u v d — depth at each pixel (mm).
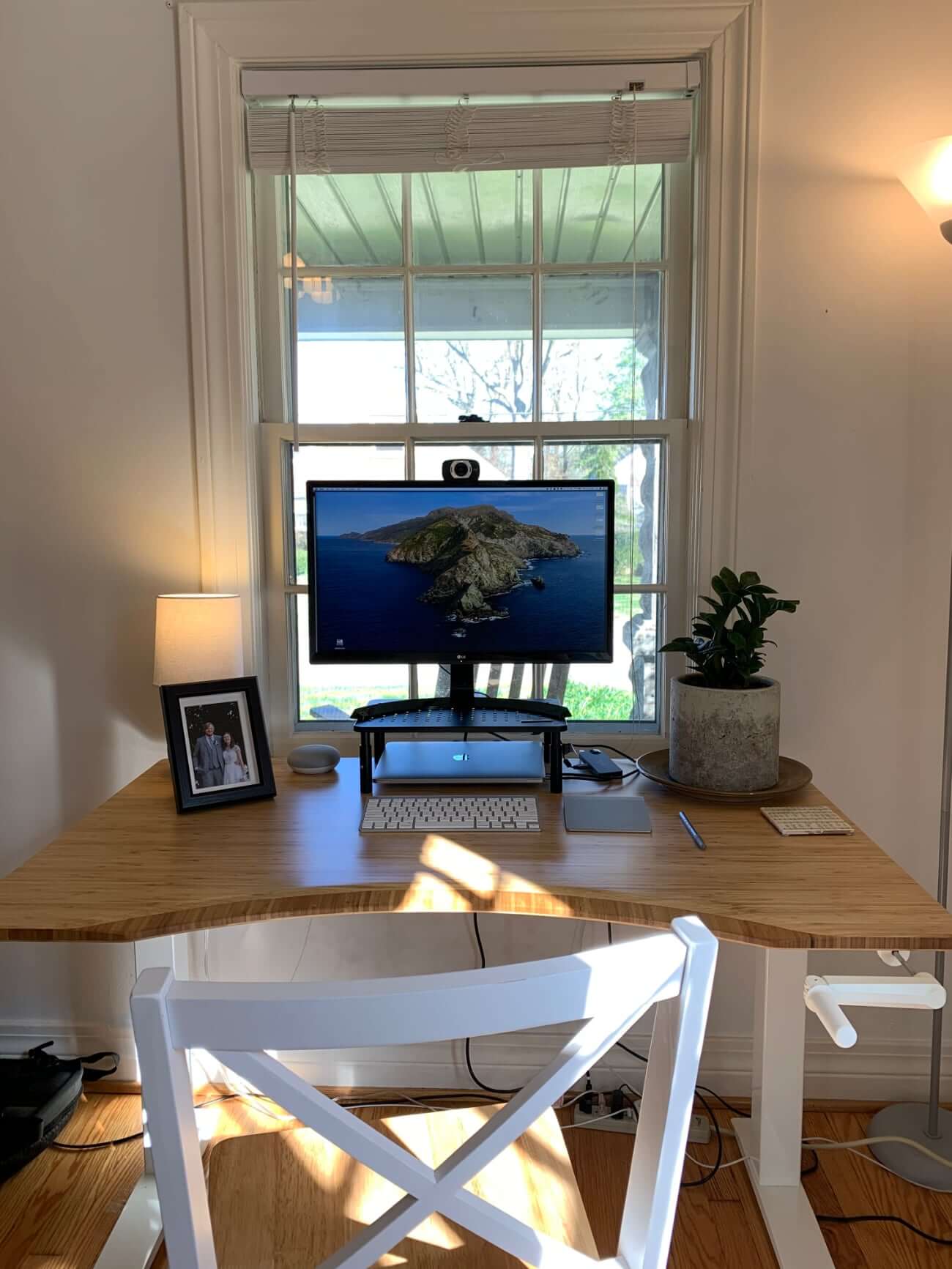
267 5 1734
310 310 1938
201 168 1775
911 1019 1904
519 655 1648
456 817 1437
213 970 1947
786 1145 1627
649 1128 836
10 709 1928
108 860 1313
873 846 1352
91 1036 1998
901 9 1687
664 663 1962
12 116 1786
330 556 1633
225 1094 1946
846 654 1834
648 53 1741
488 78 1772
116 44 1762
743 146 1724
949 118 1701
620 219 1905
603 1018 745
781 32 1704
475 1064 1954
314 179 1910
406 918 1927
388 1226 757
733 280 1755
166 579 1878
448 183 1912
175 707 1542
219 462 1840
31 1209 1636
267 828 1441
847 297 1755
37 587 1896
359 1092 1960
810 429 1785
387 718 1624
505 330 1938
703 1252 1529
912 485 1790
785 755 1859
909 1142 1736
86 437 1854
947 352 1756
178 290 1810
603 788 1605
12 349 1840
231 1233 962
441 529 1630
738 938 1103
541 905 1188
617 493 1942
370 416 1960
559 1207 987
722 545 1815
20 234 1812
